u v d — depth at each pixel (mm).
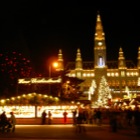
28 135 26812
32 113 47219
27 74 66062
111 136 25750
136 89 197375
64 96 54656
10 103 47656
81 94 60406
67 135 26875
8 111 47156
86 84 197125
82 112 30844
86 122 44656
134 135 26547
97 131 31531
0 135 26828
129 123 35500
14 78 64438
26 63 67312
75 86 57281
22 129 34875
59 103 48312
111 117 30500
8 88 63500
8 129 30406
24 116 47031
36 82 55719
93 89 169750
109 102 68750
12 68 65750
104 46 199375
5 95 62250
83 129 30172
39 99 48281
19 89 57156
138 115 26031
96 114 41500
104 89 151375
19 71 65812
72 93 55688
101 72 195625
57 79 56219
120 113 35719
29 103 47812
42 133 29047
